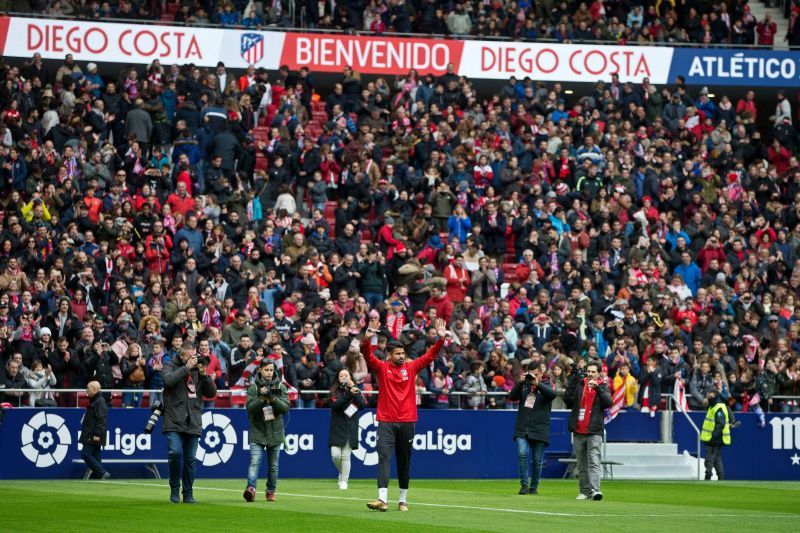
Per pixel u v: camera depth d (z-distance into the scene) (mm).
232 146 61031
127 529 23844
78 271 49469
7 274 48062
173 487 30406
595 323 52812
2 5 68625
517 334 52438
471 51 72875
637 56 74500
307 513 27922
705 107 72438
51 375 43812
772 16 83875
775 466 52906
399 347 29375
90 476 43656
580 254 57500
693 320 55438
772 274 61688
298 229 55250
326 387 46906
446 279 55188
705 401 51844
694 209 64312
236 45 70188
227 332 46719
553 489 40844
